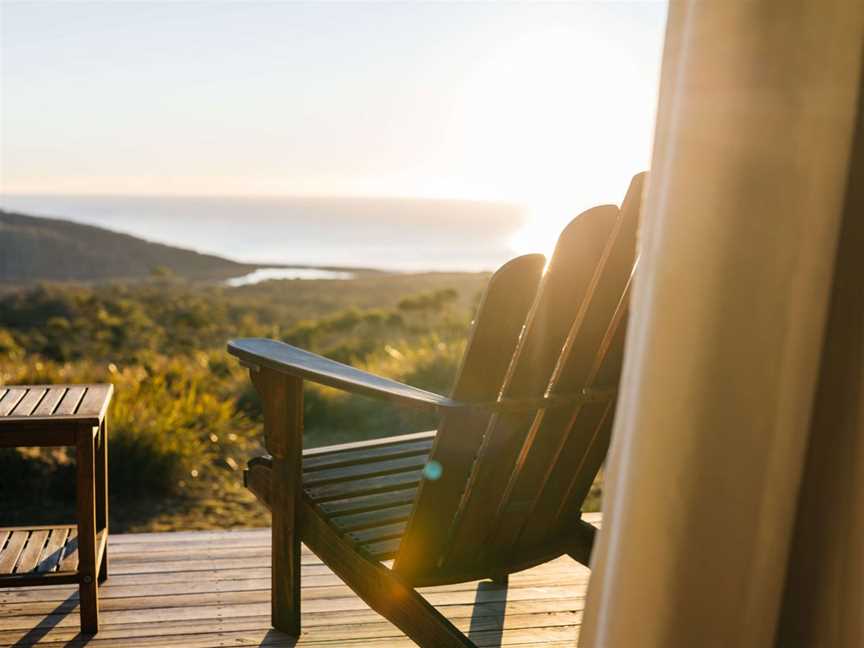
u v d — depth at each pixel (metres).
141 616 2.38
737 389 0.75
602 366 1.75
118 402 4.96
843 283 0.81
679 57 0.78
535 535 1.98
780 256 0.73
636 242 1.61
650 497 0.77
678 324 0.75
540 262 1.57
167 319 24.02
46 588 2.56
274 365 1.95
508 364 1.62
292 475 2.13
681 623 0.78
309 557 2.87
